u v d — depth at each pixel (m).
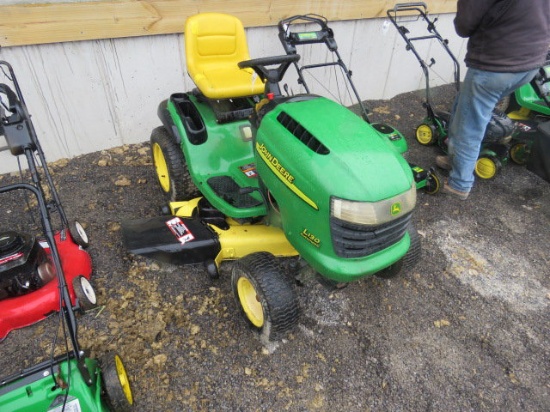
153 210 3.35
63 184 3.57
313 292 2.72
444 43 4.34
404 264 2.58
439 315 2.67
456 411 2.15
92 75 3.64
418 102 5.84
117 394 1.81
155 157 3.43
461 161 3.60
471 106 3.34
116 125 4.02
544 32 3.01
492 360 2.42
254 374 2.24
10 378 1.72
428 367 2.35
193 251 2.58
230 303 2.62
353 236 1.88
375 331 2.52
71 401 1.67
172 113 3.04
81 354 1.75
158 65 3.90
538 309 2.78
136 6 3.47
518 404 2.21
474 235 3.42
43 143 3.73
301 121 2.05
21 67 3.31
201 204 2.94
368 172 1.85
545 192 4.06
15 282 2.29
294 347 2.39
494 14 2.93
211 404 2.09
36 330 2.36
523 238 3.43
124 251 2.91
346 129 2.02
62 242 2.70
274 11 4.16
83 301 2.37
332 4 4.46
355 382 2.24
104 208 3.33
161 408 2.06
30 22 3.14
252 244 2.66
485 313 2.72
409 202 1.95
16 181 3.60
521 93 4.74
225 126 3.03
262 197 2.53
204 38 3.19
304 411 2.10
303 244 2.08
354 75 5.32
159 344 2.34
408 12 5.17
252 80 2.98
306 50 4.69
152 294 2.62
